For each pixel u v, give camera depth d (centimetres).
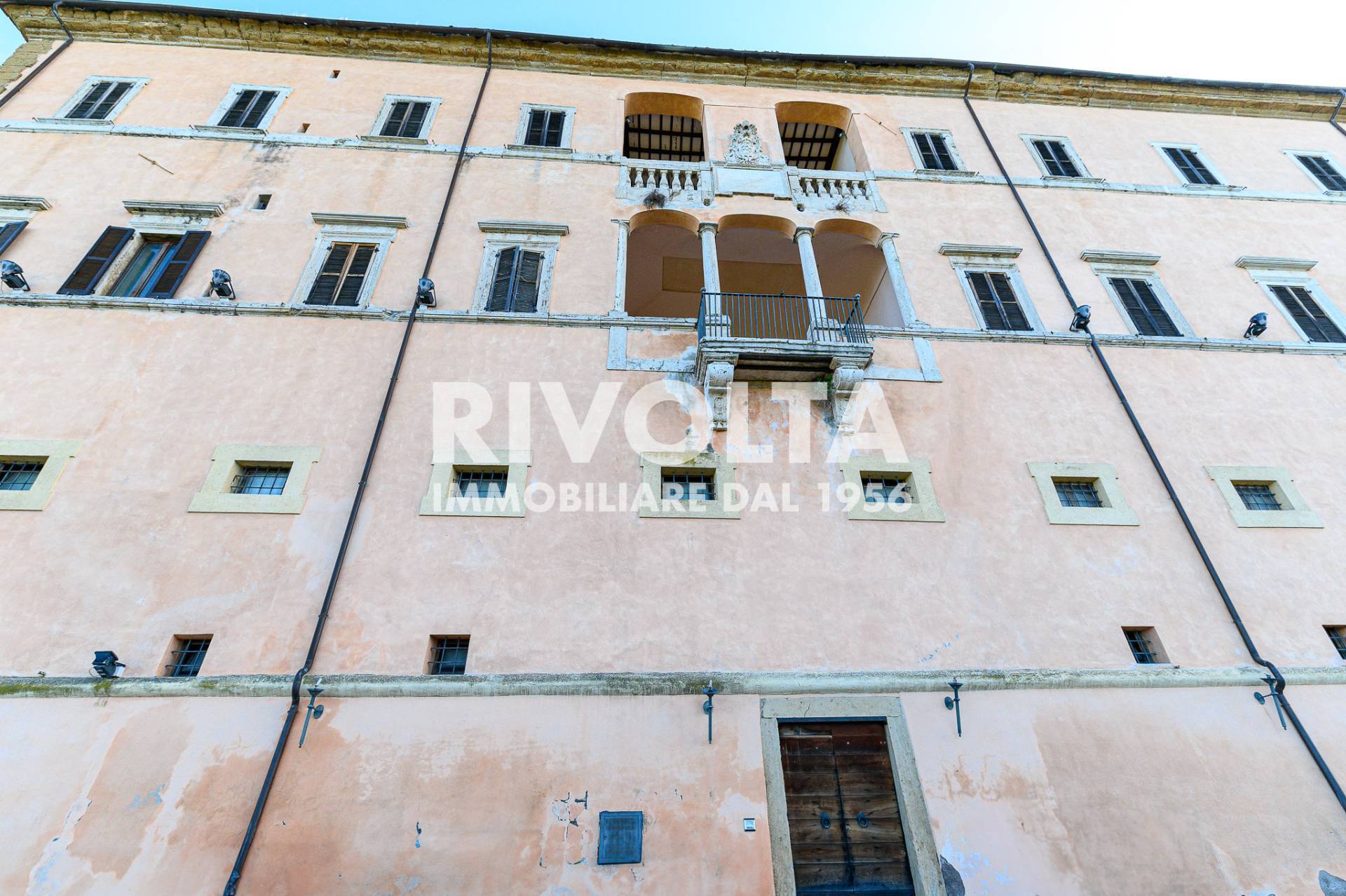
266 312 1316
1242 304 1602
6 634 955
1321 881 923
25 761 875
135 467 1117
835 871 916
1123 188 1805
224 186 1523
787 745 991
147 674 950
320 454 1164
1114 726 1025
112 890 809
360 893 830
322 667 973
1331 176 1941
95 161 1522
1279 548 1225
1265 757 1016
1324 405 1427
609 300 1427
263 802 866
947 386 1369
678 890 861
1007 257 1614
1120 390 1390
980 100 2006
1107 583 1159
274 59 1803
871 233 1647
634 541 1126
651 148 2023
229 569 1040
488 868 856
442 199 1554
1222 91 2050
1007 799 957
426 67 1842
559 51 1853
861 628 1077
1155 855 930
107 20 1756
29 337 1236
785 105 1888
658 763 941
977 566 1154
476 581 1064
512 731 946
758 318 1850
